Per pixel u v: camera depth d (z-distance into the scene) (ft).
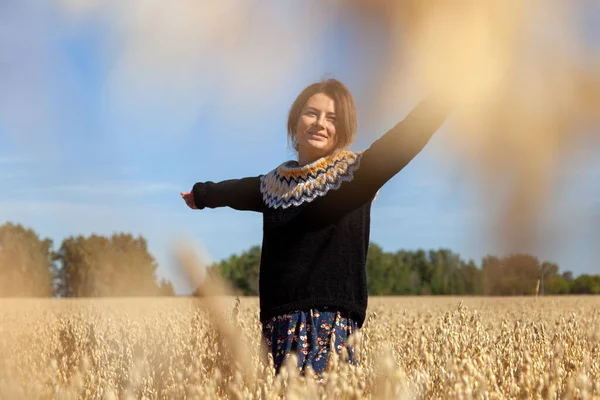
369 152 9.55
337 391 6.32
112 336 15.02
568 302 52.65
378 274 275.18
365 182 9.61
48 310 34.94
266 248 10.33
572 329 13.53
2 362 6.46
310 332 9.62
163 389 9.46
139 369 9.62
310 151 10.36
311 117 10.23
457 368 7.22
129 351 12.56
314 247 9.86
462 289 250.16
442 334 11.55
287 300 9.85
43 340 17.31
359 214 9.97
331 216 9.83
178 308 27.99
